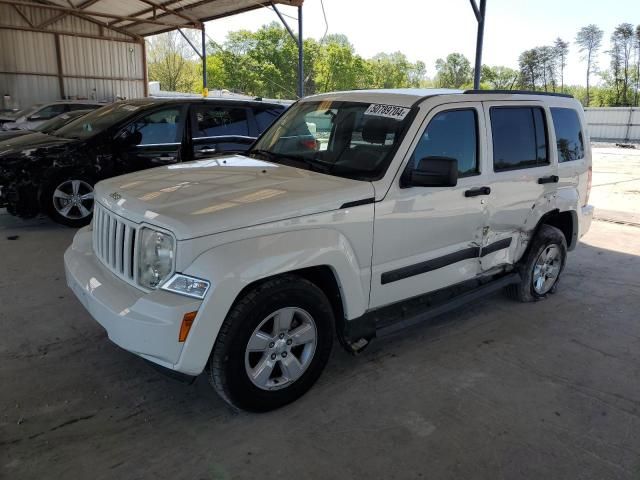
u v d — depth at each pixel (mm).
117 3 18594
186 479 2521
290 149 4090
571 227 5211
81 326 4105
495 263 4367
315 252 2961
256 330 2865
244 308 2777
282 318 2965
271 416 3045
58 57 21156
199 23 19688
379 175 3352
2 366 3479
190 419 2994
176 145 7336
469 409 3191
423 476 2602
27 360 3568
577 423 3098
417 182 3291
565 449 2852
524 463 2725
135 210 2916
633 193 12008
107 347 3785
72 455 2654
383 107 3719
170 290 2668
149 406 3105
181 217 2701
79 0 18953
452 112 3779
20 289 4820
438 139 3668
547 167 4598
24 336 3910
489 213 4066
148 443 2771
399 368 3656
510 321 4559
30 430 2836
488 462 2721
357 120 3777
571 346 4125
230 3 16141
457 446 2838
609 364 3855
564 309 4891
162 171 3689
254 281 2793
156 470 2574
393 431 2945
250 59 62938
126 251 2945
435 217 3637
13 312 4316
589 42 72062
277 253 2824
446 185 3221
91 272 3191
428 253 3693
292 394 3141
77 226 7125
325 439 2855
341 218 3107
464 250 3971
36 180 6734
